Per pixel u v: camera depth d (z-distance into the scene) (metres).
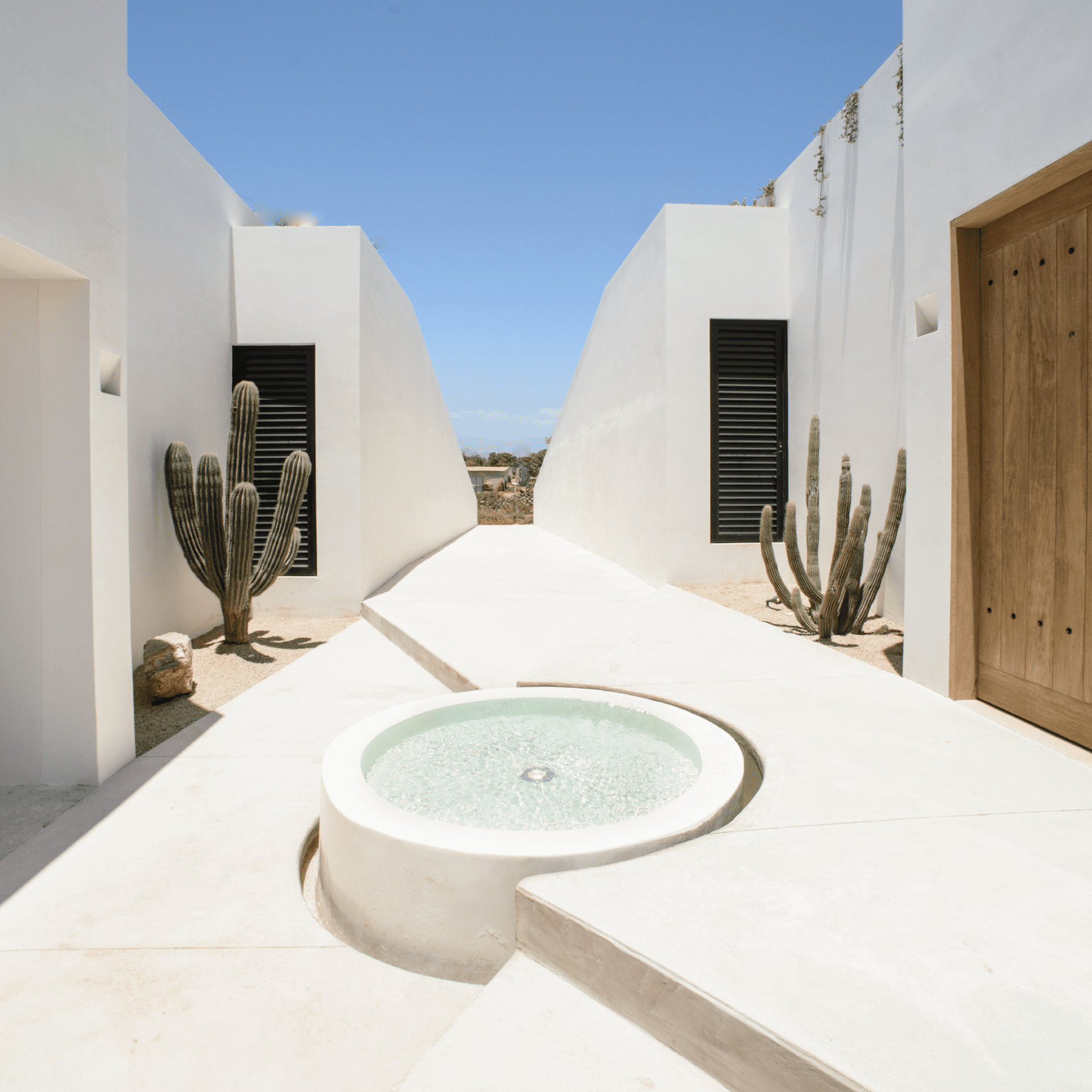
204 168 6.73
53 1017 1.91
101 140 3.38
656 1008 1.65
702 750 2.96
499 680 4.61
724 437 7.70
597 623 6.37
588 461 12.80
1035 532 3.37
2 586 3.36
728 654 4.68
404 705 3.58
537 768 3.01
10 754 3.39
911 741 3.13
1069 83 2.89
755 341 7.68
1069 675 3.18
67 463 3.32
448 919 2.16
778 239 7.64
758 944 1.73
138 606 5.54
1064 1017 1.50
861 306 6.14
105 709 3.47
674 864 2.09
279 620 7.36
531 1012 1.74
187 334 6.38
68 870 2.66
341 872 2.40
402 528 10.05
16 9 2.78
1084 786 2.67
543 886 1.97
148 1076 1.72
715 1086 1.53
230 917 2.38
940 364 3.81
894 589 5.80
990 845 2.22
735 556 7.74
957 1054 1.41
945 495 3.77
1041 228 3.29
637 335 9.02
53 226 3.02
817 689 3.90
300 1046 1.83
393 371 9.34
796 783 2.68
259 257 7.35
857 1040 1.44
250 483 5.84
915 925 1.81
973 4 3.44
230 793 3.34
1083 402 3.08
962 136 3.56
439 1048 1.60
